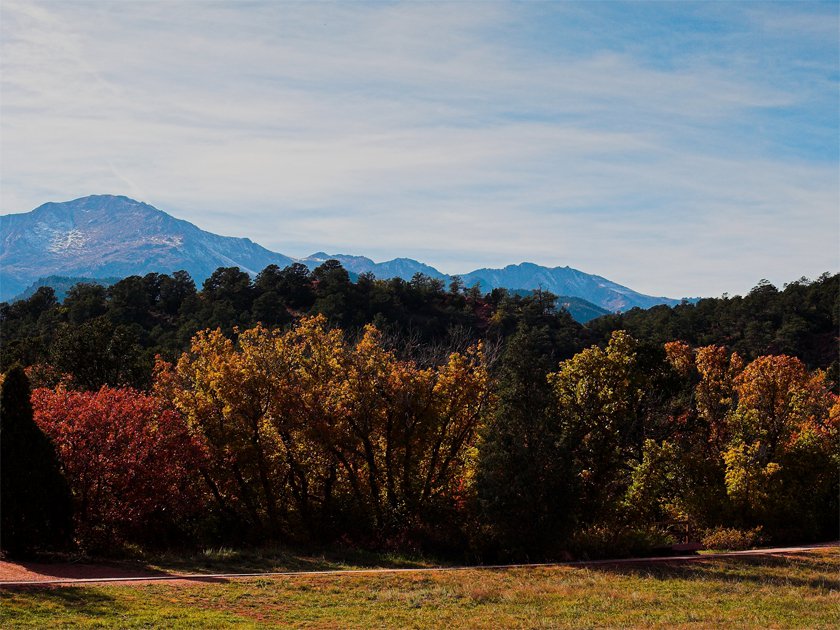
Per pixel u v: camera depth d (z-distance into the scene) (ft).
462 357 115.14
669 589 77.77
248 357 112.88
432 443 116.06
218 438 108.88
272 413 110.42
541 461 98.68
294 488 114.42
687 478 128.77
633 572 86.89
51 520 77.30
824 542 121.49
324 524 110.63
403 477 112.68
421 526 106.01
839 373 255.09
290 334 119.44
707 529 121.29
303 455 114.83
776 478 122.93
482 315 472.44
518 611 66.39
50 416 87.30
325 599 67.72
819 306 460.96
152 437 95.20
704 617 65.46
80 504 86.33
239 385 108.47
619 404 117.80
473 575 83.25
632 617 64.69
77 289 437.17
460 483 114.21
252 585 70.79
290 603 65.16
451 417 115.34
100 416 89.35
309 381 111.34
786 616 66.44
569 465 99.55
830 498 127.03
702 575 85.81
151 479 90.63
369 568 87.71
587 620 62.95
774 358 131.13
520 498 96.78
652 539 105.91
